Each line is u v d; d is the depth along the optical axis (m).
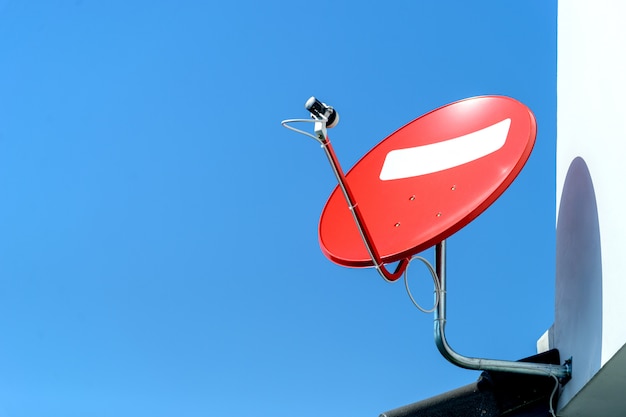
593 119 4.09
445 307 4.09
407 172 4.35
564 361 4.33
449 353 4.05
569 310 4.39
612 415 4.08
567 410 4.11
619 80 3.58
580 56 4.53
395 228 4.05
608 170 3.71
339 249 4.09
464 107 4.43
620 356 3.46
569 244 4.52
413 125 4.58
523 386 4.27
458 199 3.90
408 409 4.15
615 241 3.53
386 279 3.74
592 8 4.23
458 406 4.21
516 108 4.09
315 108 3.40
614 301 3.50
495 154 3.95
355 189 4.45
